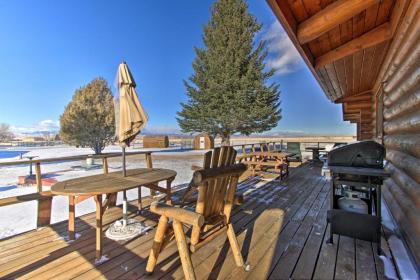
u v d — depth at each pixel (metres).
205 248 2.01
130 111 2.29
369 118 6.09
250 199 3.61
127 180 2.31
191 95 14.87
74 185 2.06
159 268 1.71
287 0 1.76
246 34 13.47
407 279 1.50
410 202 2.01
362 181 2.00
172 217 1.41
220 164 1.61
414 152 2.00
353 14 1.77
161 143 23.41
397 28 2.27
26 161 2.45
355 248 1.96
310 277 1.56
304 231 2.36
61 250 1.99
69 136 14.23
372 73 4.20
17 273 1.64
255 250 1.96
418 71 1.91
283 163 5.43
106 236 2.25
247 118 13.19
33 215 3.48
